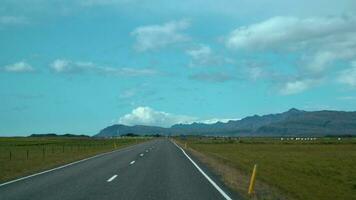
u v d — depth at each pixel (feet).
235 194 60.13
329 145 372.38
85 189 64.13
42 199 54.49
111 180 76.38
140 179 78.28
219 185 70.08
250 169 116.67
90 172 92.43
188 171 95.61
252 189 61.82
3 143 377.50
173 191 62.49
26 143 378.32
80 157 151.64
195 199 55.42
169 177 82.12
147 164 116.47
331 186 88.89
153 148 242.78
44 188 65.21
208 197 57.16
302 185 85.46
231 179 79.46
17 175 85.81
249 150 263.70
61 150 223.92
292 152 240.94
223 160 147.13
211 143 422.41
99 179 78.13
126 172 92.48
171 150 214.28
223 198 56.44
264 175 101.55
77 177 81.66
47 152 199.41
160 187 66.90
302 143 433.07
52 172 92.53
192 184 71.15
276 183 84.17
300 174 112.47
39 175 85.76
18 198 55.26
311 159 179.01
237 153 223.71
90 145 318.24
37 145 325.42
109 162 124.47
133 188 65.51
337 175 116.26
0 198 55.21
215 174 88.99
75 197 56.24
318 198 66.33
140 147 262.06
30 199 54.49
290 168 131.44
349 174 119.55
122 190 63.21
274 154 217.36
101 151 206.28
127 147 266.16
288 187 79.00
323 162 161.79
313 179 101.14
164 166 109.50
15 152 200.64
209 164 119.03
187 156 159.22
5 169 99.35
